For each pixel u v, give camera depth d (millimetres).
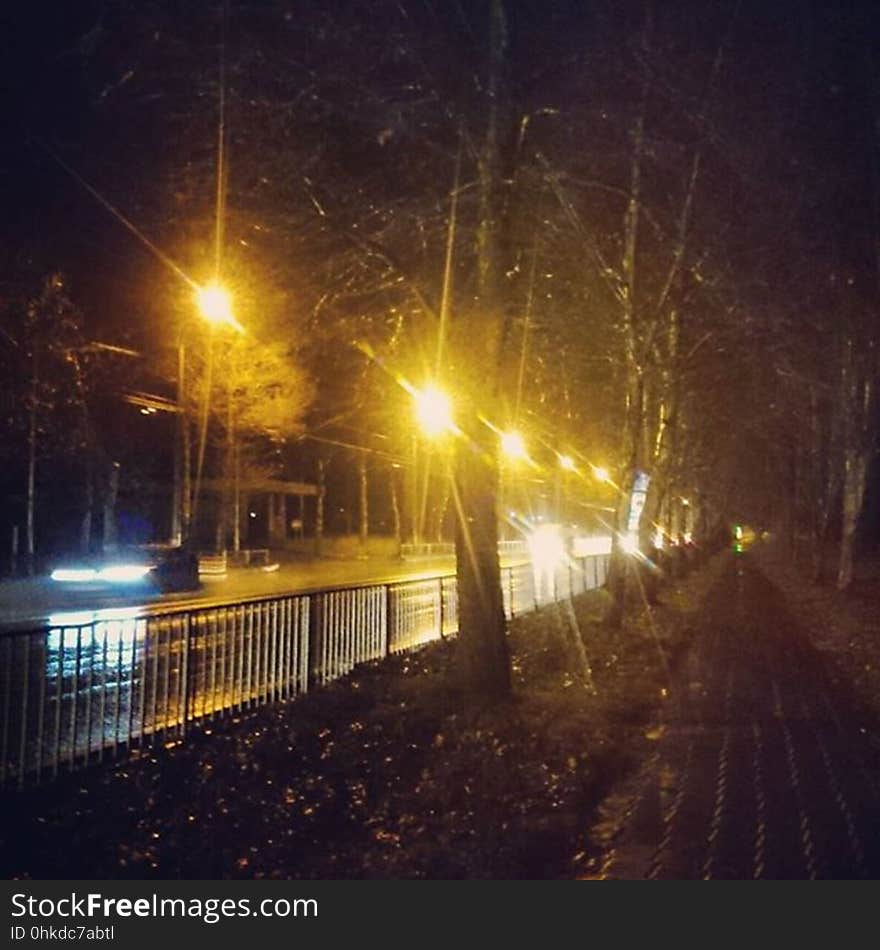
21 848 7219
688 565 51219
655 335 22672
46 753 9195
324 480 75875
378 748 10391
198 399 47469
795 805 9508
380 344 14594
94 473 49781
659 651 19922
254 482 58562
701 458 43156
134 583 33531
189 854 7328
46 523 52406
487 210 12344
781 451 51156
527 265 15070
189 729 10828
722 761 11430
